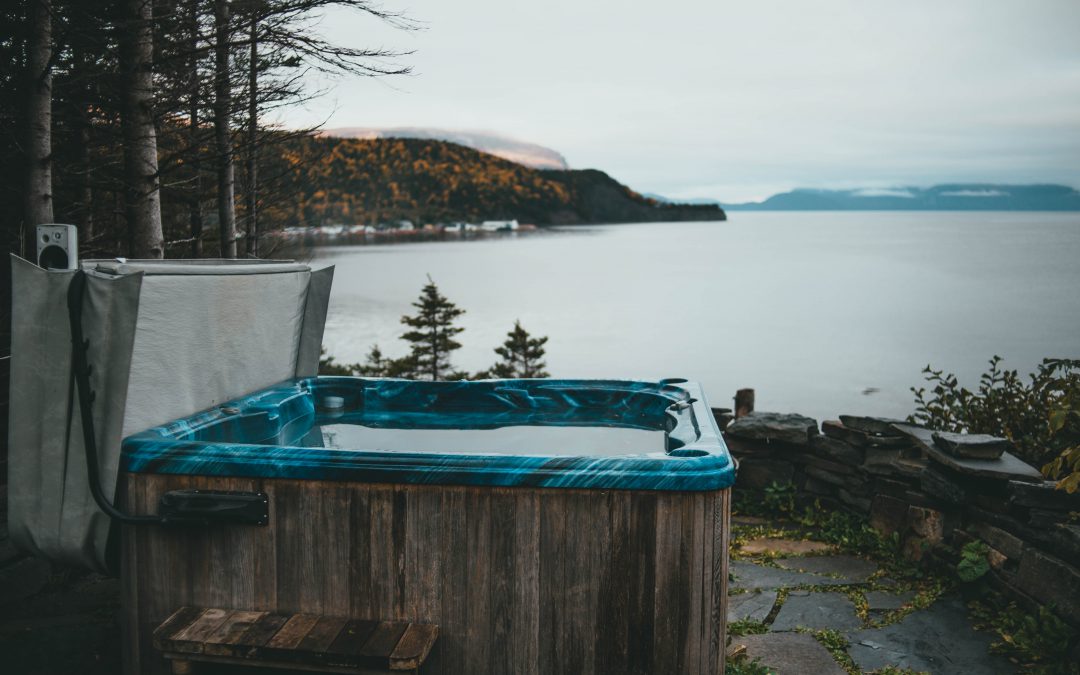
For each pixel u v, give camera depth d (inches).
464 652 89.9
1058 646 115.5
